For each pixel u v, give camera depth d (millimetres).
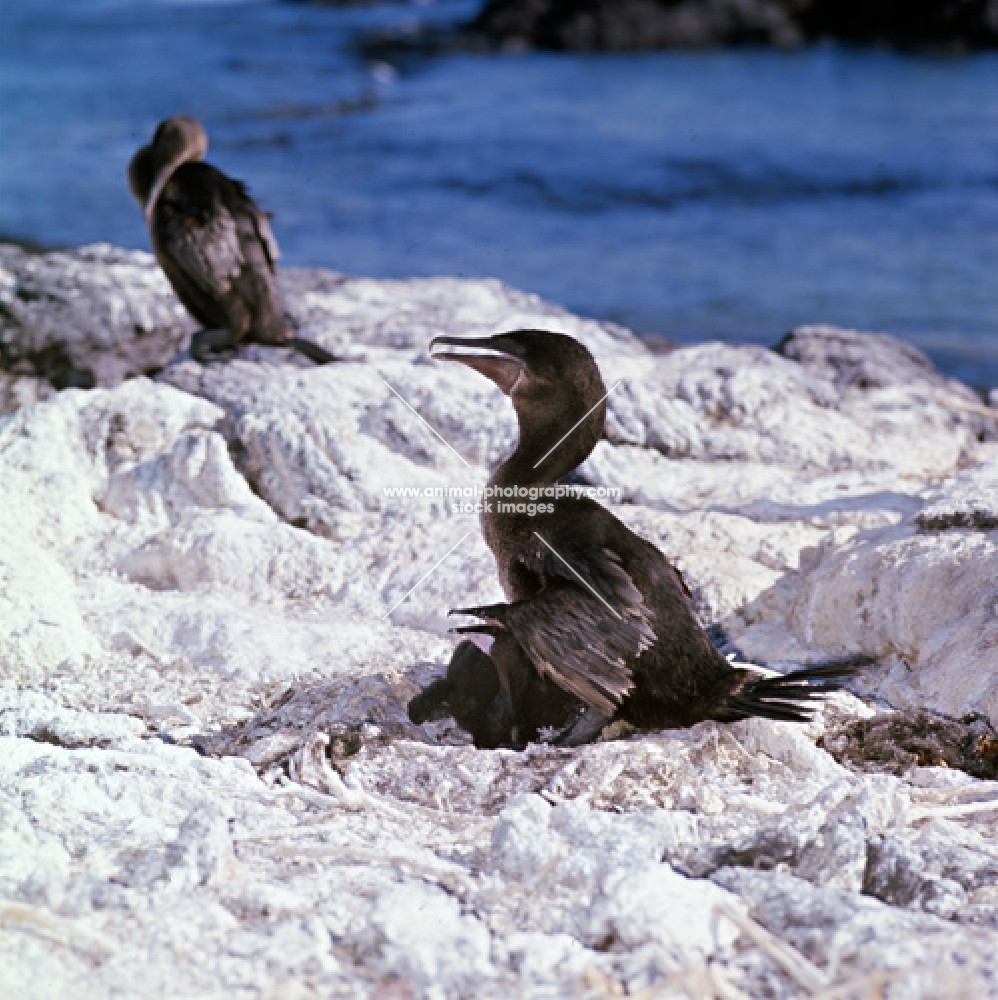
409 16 70000
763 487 13766
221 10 74562
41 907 6352
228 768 8461
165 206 16344
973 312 24781
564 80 50469
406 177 35812
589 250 29375
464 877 6965
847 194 34312
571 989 5941
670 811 7703
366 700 9352
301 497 13234
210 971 6023
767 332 23938
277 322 16797
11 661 10281
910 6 55500
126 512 13312
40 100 46719
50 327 18016
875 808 7691
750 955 6164
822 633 10859
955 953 6086
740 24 56750
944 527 10898
